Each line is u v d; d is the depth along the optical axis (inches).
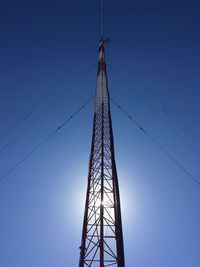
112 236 1230.9
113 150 1510.8
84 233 1234.0
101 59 2151.8
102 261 1136.2
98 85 1870.1
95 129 1588.3
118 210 1299.2
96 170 1409.9
